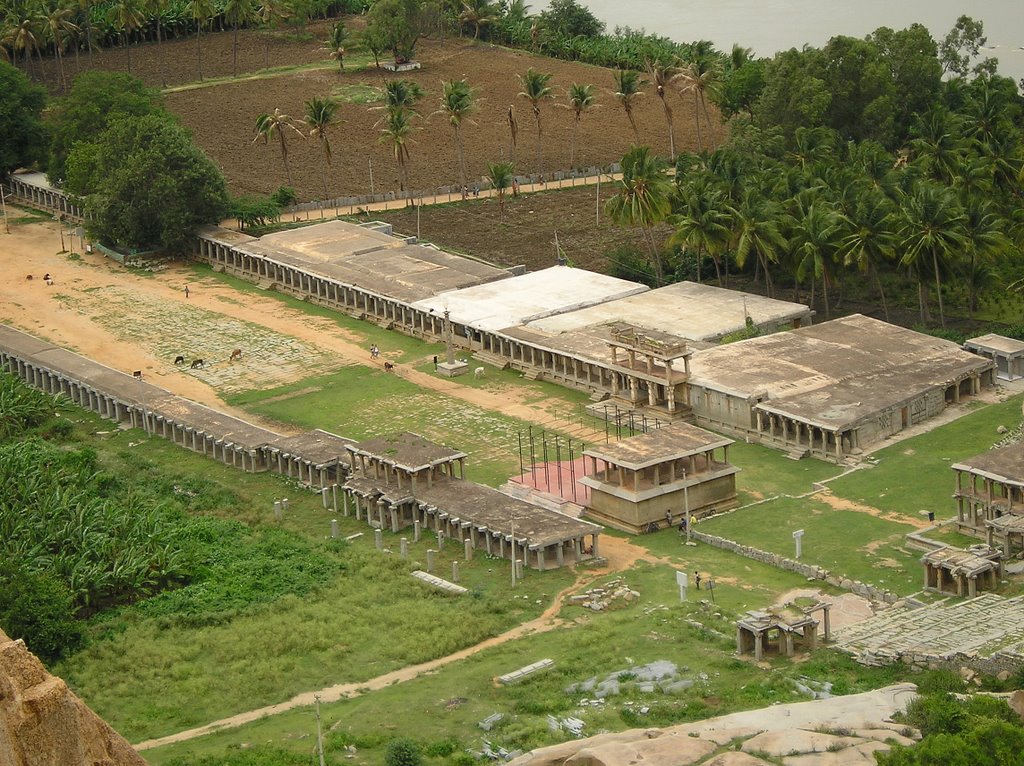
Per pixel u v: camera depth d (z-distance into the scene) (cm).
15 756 6919
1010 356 17912
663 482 14925
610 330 18225
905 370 17500
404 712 10825
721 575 13588
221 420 17512
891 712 9469
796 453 16338
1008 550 13312
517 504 14700
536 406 18200
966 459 15438
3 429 17938
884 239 18962
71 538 14250
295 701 11450
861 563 13550
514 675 11381
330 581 13812
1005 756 8000
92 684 11875
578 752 8975
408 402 18512
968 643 10919
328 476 16138
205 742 10712
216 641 12594
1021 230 19375
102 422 18525
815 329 18838
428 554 14112
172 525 14975
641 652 11694
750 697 10469
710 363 17862
